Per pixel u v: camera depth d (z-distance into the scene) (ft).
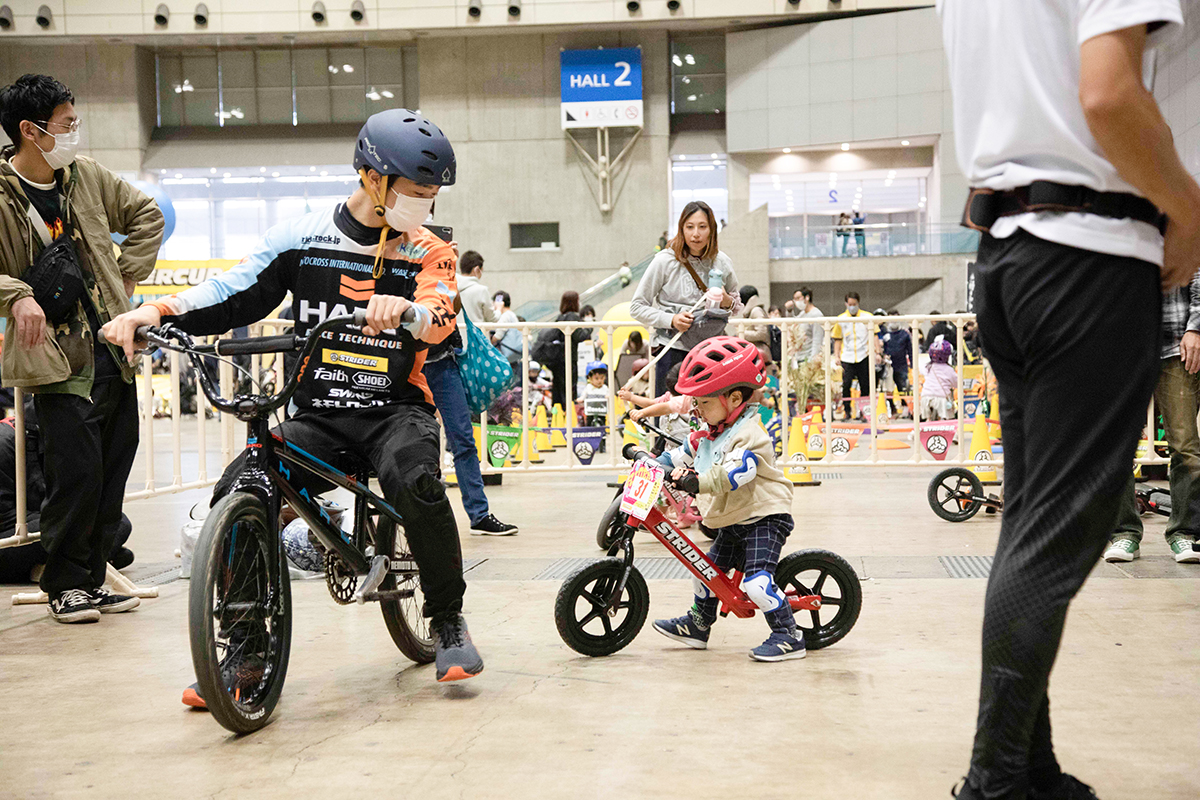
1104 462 5.46
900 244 85.56
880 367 51.47
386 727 8.39
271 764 7.58
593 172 89.86
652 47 89.15
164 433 50.72
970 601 12.60
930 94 85.46
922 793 6.76
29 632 12.03
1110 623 11.17
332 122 92.58
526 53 89.51
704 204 18.24
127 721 8.68
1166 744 7.60
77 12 84.89
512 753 7.71
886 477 27.04
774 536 10.38
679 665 10.19
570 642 10.38
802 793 6.80
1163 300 5.72
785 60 88.74
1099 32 5.02
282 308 20.67
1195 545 14.62
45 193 12.26
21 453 14.01
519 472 25.71
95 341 12.51
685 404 14.11
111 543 13.14
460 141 90.43
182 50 92.38
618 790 6.93
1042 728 6.04
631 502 10.27
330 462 9.35
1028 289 5.55
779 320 24.48
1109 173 5.38
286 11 85.30
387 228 9.12
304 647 11.15
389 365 9.14
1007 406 6.13
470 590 13.88
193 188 94.12
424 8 85.20
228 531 8.09
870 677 9.58
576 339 42.75
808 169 91.71
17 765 7.64
